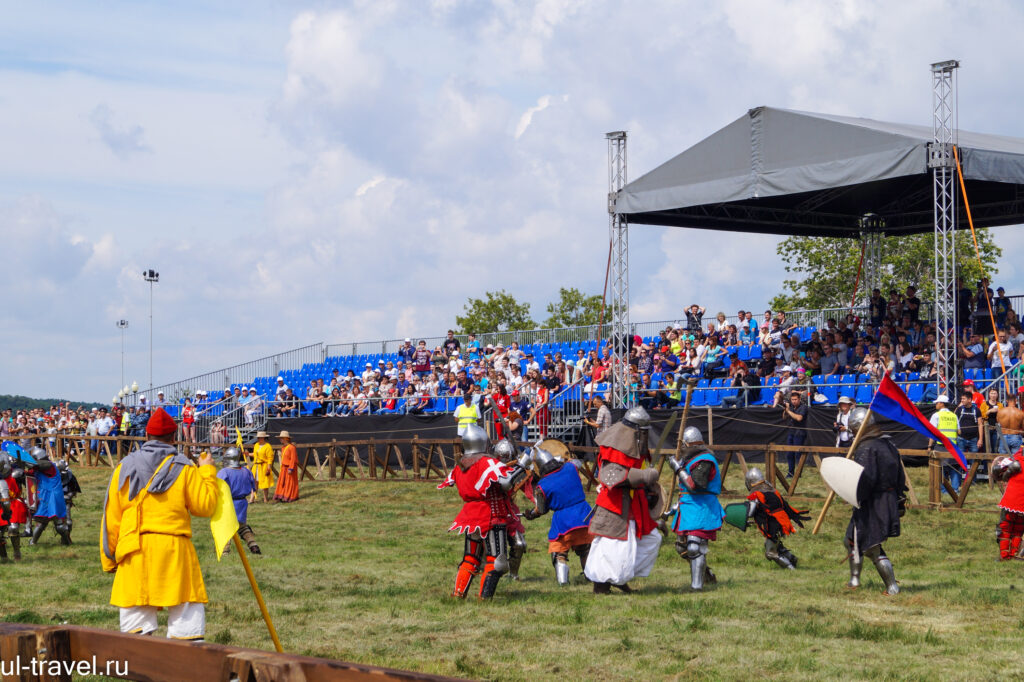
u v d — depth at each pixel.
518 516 10.81
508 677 7.35
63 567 13.15
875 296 27.94
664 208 24.39
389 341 37.34
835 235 31.02
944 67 20.64
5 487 13.45
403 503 21.08
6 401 88.69
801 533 15.56
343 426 29.31
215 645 4.74
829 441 22.02
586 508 11.21
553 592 10.85
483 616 9.55
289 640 8.61
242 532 14.46
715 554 13.74
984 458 17.02
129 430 34.97
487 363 30.45
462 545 15.23
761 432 23.08
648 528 10.61
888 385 12.87
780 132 22.53
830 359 24.62
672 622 9.12
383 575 12.35
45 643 4.95
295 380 38.53
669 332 30.06
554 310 68.00
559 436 26.11
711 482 11.05
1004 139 26.62
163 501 6.78
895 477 10.56
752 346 28.80
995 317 25.17
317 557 14.07
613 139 25.44
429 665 7.70
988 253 49.81
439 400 29.30
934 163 20.44
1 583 11.78
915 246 49.88
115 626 9.30
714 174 23.59
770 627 8.93
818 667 7.55
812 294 52.44
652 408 25.16
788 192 22.42
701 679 7.28
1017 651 8.01
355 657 7.98
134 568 6.67
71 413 38.75
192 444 30.20
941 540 14.87
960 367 23.23
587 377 28.27
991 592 10.50
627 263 25.55
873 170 21.17
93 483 28.44
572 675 7.41
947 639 8.44
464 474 10.49
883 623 9.09
